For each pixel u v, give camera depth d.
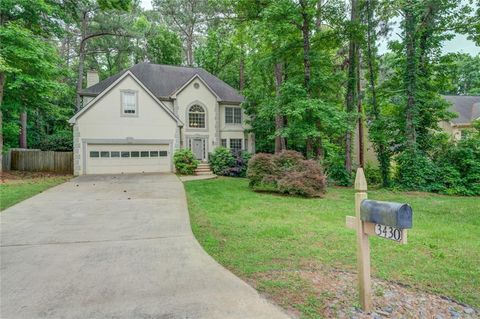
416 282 3.57
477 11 13.27
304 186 10.73
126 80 17.66
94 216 7.00
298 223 6.61
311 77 15.25
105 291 3.28
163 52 30.09
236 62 29.47
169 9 34.16
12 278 3.62
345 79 15.77
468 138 14.73
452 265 4.16
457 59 14.94
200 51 31.59
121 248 4.77
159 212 7.45
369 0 14.57
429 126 15.15
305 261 4.20
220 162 18.75
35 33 16.17
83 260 4.23
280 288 3.34
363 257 2.91
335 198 10.64
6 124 16.55
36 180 13.61
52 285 3.43
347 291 3.28
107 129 17.28
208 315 2.78
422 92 14.40
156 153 18.28
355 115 14.33
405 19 13.90
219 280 3.56
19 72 13.97
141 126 17.91
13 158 18.53
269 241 5.18
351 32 14.66
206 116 21.25
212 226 6.19
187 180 15.00
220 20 19.64
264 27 13.52
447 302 3.11
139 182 13.36
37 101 16.64
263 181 11.57
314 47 15.51
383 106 16.20
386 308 2.95
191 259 4.29
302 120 14.55
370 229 2.85
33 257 4.35
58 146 22.02
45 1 15.58
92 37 29.91
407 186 13.84
